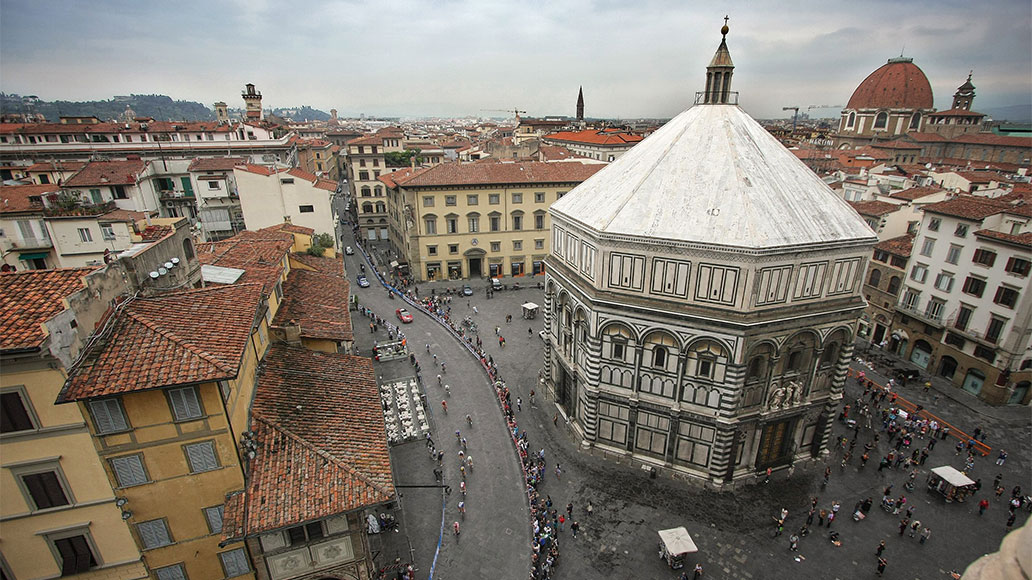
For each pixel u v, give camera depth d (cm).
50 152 10294
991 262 5338
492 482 4406
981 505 4047
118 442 2503
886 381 5981
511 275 9850
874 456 4700
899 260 6481
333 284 5384
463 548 3756
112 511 2609
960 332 5688
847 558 3681
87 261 5712
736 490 4316
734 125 4538
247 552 2862
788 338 3997
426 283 9419
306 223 8056
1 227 5484
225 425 2662
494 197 9250
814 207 4069
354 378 3900
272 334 4006
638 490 4359
